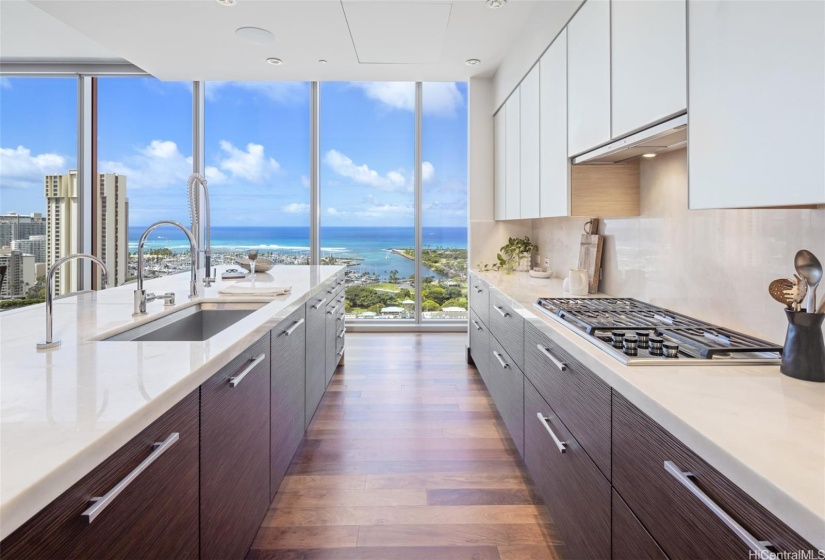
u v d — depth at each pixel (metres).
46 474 0.56
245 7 2.86
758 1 0.93
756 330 1.34
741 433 0.71
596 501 1.20
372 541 1.63
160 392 0.85
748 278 1.38
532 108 2.77
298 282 2.67
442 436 2.47
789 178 0.86
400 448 2.34
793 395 0.89
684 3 1.21
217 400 1.16
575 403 1.36
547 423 1.62
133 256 4.76
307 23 3.05
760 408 0.82
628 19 1.54
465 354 4.04
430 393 3.14
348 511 1.80
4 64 4.33
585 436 1.28
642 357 1.13
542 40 2.54
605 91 1.73
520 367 2.05
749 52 0.96
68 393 0.84
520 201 3.08
